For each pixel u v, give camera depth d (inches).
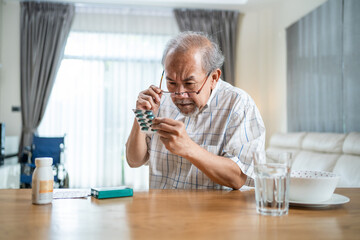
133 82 190.9
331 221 26.1
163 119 38.3
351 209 30.5
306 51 143.7
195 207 30.8
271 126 187.0
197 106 45.7
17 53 183.2
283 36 172.4
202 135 52.7
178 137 38.4
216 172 42.3
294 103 155.9
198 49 43.4
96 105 188.7
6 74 182.1
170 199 34.8
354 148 95.2
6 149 162.9
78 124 186.9
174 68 43.1
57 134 184.1
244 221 25.9
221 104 52.0
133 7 187.2
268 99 191.5
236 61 193.9
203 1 183.2
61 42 183.3
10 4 183.2
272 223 25.3
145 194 38.0
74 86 186.5
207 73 44.8
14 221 25.5
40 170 32.1
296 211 29.6
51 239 21.1
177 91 44.3
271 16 189.8
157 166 54.6
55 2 182.4
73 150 185.0
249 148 46.8
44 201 31.9
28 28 181.3
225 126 51.3
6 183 139.4
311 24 138.9
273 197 27.8
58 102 184.7
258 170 28.3
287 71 163.6
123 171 187.8
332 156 104.7
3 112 181.3
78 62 187.3
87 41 188.4
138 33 192.2
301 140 132.0
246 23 195.6
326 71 127.3
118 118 188.7
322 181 30.0
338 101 119.0
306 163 115.3
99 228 23.7
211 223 25.2
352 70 110.3
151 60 192.2
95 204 32.1
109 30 190.4
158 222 25.4
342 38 116.3
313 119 137.8
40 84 180.1
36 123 179.8
